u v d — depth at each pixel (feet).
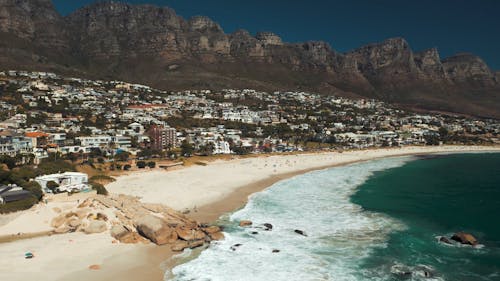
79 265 155.22
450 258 169.17
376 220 227.20
